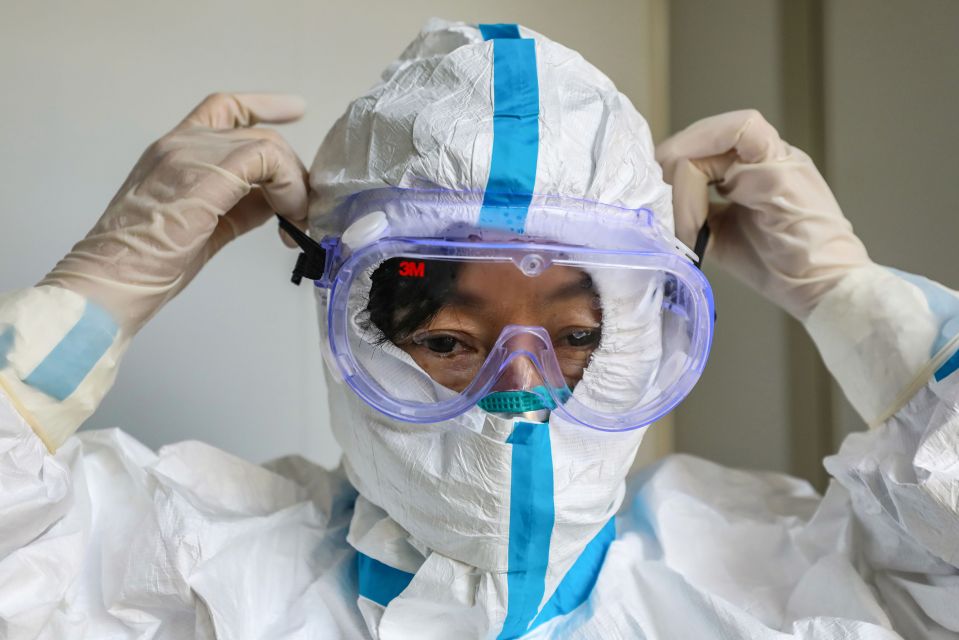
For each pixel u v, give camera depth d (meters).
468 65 0.85
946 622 0.81
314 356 1.31
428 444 0.82
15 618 0.72
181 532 0.82
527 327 0.80
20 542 0.75
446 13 1.36
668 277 0.87
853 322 0.94
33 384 0.77
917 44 1.13
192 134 0.93
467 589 0.83
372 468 0.86
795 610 0.89
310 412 1.30
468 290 0.81
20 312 0.78
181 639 0.82
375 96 0.88
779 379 1.34
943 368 0.86
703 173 1.04
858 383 0.93
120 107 1.20
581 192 0.80
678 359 0.87
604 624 0.85
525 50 0.86
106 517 0.89
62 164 1.18
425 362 0.85
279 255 1.29
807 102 1.29
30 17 1.18
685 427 1.48
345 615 0.88
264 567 0.88
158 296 0.86
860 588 0.85
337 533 0.99
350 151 0.87
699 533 0.99
